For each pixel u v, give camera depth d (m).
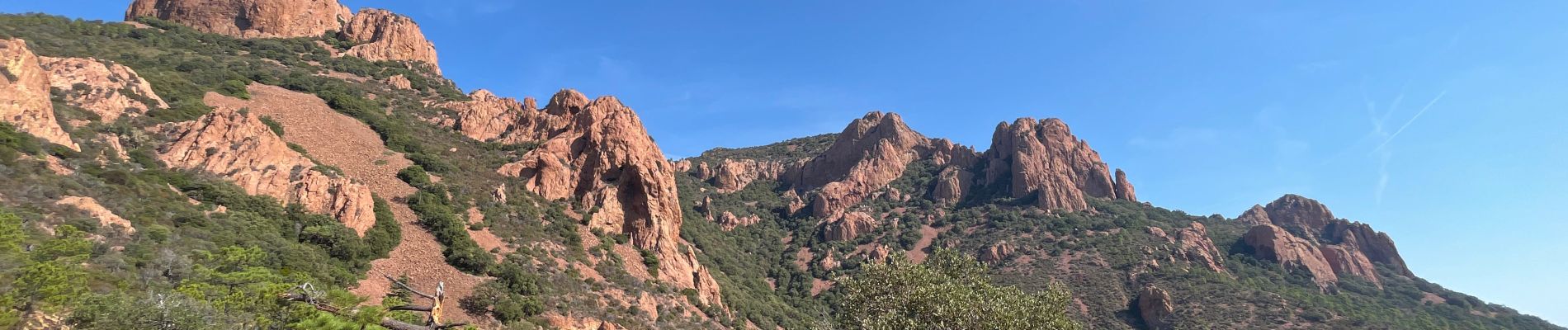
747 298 101.00
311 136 82.62
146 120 65.38
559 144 97.31
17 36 85.88
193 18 134.62
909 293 32.62
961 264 37.09
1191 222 156.25
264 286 36.66
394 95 117.25
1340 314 101.25
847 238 155.50
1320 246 142.62
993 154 185.75
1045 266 128.38
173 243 43.09
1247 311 102.00
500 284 59.41
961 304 30.84
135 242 41.16
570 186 92.12
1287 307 102.06
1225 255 137.00
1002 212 156.88
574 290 65.50
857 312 33.94
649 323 66.56
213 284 39.16
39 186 41.97
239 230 50.59
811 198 186.62
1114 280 118.00
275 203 58.34
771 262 146.12
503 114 115.94
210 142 61.94
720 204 182.88
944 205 171.25
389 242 61.41
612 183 93.56
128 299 30.42
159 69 91.88
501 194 81.81
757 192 199.25
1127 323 105.31
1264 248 136.62
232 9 137.50
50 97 56.91
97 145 55.41
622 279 74.00
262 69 108.44
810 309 118.12
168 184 53.62
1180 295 109.38
